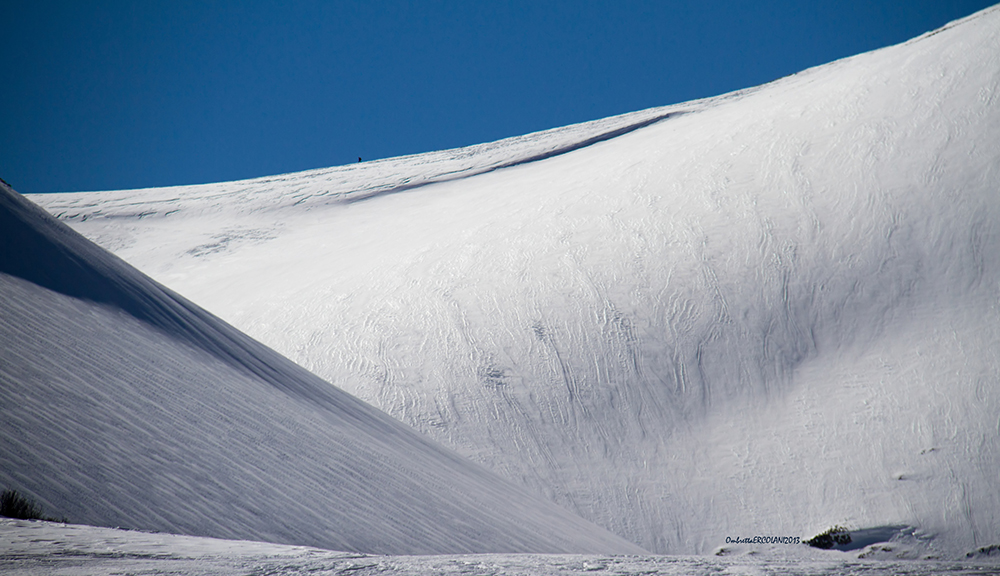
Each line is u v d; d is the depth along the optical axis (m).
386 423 32.16
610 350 56.56
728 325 57.28
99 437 14.04
